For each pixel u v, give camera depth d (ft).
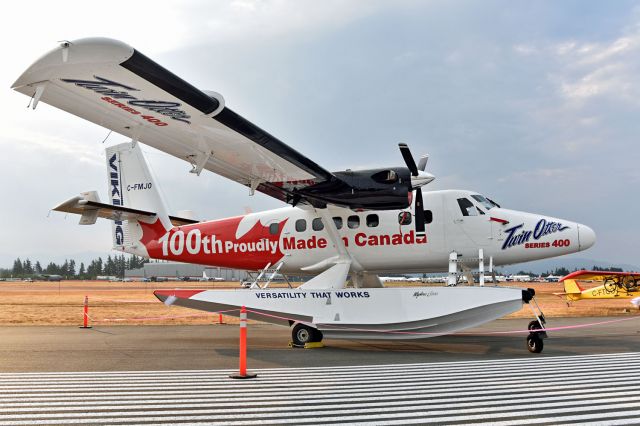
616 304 93.30
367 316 34.86
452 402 18.70
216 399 19.17
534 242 37.88
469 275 40.86
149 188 46.19
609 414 17.04
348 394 20.01
